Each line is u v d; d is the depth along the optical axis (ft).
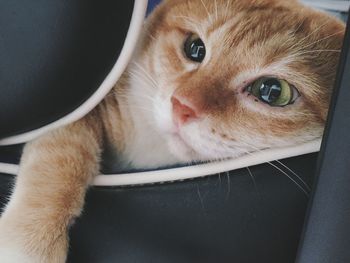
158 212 0.62
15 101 0.55
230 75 0.62
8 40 0.52
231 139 0.61
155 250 0.62
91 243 0.64
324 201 0.51
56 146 0.66
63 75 0.53
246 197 0.59
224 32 0.63
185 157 0.62
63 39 0.52
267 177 0.59
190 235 0.61
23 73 0.53
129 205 0.63
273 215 0.59
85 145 0.67
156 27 0.64
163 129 0.64
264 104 0.61
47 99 0.55
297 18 0.59
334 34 0.57
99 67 0.54
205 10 0.64
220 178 0.60
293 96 0.60
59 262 0.64
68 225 0.65
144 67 0.65
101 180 0.64
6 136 0.61
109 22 0.52
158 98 0.65
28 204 0.65
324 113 0.58
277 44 0.60
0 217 0.66
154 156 0.64
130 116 0.66
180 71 0.65
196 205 0.61
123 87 0.65
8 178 0.67
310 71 0.58
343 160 0.49
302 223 0.58
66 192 0.65
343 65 0.49
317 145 0.58
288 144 0.59
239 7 0.62
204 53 0.64
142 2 0.52
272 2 0.61
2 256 0.63
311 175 0.57
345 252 0.51
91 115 0.67
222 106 0.62
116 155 0.67
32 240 0.64
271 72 0.60
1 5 0.51
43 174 0.66
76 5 0.50
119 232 0.63
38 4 0.51
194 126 0.62
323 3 0.58
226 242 0.61
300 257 0.53
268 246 0.60
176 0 0.64
